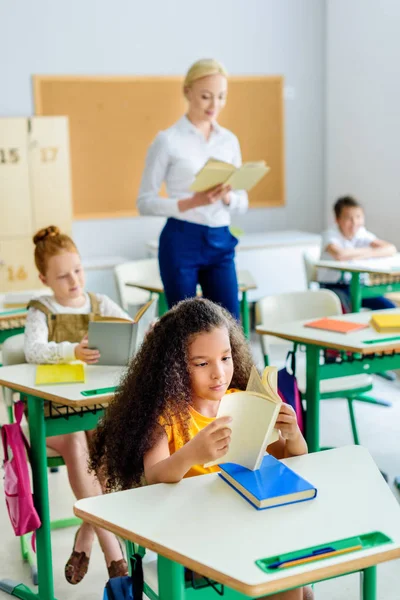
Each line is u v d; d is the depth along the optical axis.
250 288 4.14
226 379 1.74
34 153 5.21
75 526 2.93
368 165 5.88
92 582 2.54
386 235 5.79
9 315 3.37
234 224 6.18
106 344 2.48
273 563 1.30
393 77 5.52
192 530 1.41
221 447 1.55
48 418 2.30
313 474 1.64
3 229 5.23
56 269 2.69
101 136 5.74
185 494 1.55
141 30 5.71
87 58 5.62
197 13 5.82
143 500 1.53
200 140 3.38
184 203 3.21
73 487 2.49
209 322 1.73
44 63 5.53
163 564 1.41
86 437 2.61
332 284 4.66
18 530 2.25
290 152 6.26
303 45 6.14
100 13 5.60
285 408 1.66
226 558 1.31
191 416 1.76
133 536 1.40
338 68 6.06
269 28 6.02
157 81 5.79
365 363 2.82
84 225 5.82
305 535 1.39
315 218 6.43
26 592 2.45
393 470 3.29
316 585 2.48
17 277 5.31
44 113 5.57
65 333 2.68
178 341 1.72
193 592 1.50
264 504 1.48
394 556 1.34
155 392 1.72
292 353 2.85
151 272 4.39
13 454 2.24
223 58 5.94
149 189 3.40
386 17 5.51
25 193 5.24
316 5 6.12
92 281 5.46
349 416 3.66
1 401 4.34
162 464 1.60
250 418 1.56
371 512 1.47
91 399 2.19
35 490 2.32
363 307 4.74
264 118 6.12
